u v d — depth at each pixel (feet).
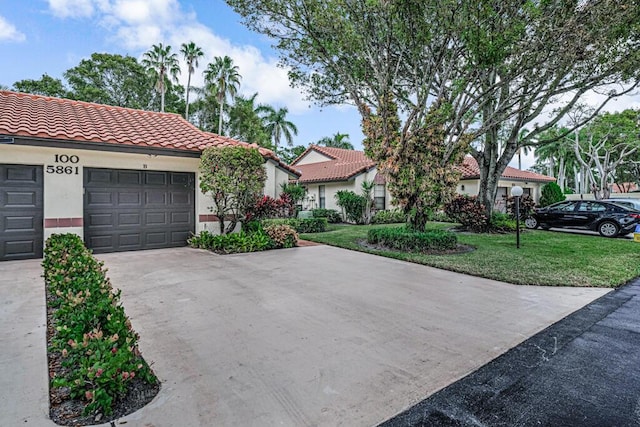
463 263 23.72
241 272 21.26
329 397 8.27
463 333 12.24
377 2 25.00
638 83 29.58
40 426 7.00
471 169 67.41
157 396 8.16
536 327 12.91
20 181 24.07
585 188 108.47
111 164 27.17
